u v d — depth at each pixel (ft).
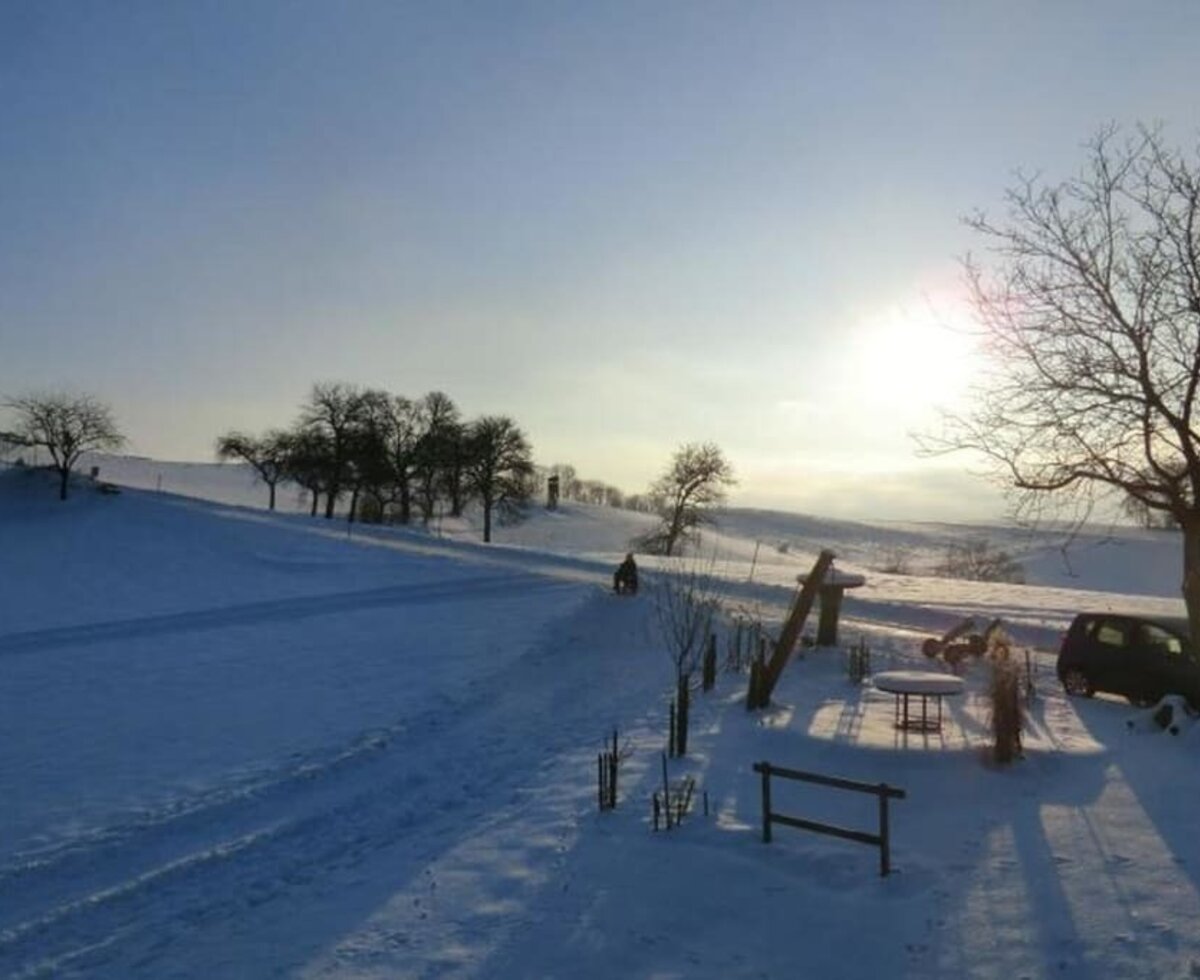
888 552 334.44
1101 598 142.61
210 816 47.80
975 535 359.05
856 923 31.45
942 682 51.98
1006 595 145.07
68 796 50.93
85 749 60.80
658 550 263.08
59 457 266.57
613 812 42.57
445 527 309.83
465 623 107.14
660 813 41.98
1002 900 32.55
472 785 52.70
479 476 269.85
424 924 32.63
